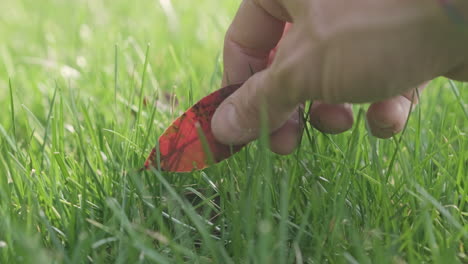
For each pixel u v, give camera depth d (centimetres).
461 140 34
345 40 22
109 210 31
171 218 30
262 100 26
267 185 28
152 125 36
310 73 24
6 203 30
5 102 48
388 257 26
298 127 30
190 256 28
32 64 59
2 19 81
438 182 31
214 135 28
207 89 48
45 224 28
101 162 33
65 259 26
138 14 81
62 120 34
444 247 28
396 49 22
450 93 44
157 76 52
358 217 31
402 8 22
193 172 34
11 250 27
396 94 24
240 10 30
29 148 33
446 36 22
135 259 27
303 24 24
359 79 23
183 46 55
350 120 30
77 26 70
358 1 22
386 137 31
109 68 55
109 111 43
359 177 32
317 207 29
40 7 86
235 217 28
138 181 30
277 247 27
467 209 32
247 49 30
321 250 28
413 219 30
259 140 29
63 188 32
